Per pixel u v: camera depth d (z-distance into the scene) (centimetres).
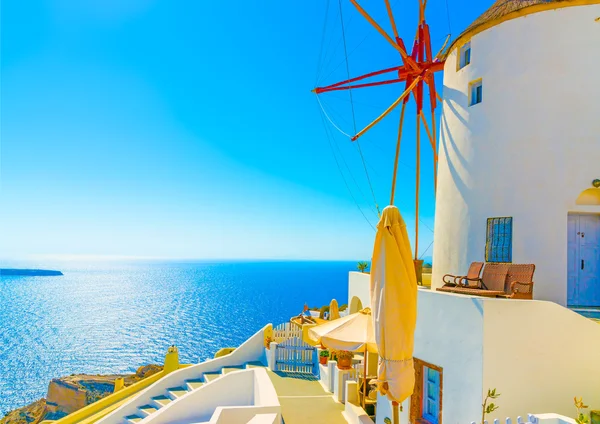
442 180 1309
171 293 18412
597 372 758
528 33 1080
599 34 1009
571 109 1016
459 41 1252
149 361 6125
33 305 14012
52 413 2781
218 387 1431
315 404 1405
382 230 667
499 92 1116
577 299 1032
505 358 727
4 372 5559
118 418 1669
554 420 640
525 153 1055
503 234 1071
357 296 1836
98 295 17875
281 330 2100
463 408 761
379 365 648
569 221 1052
